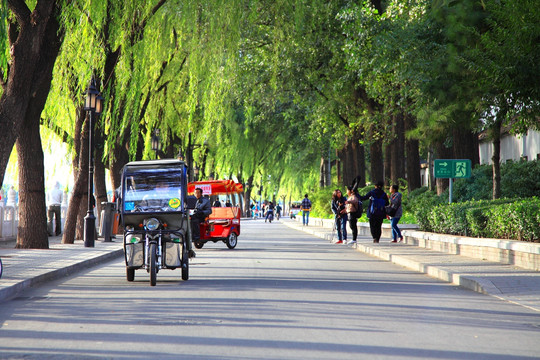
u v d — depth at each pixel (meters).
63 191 65.06
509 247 28.14
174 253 24.81
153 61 46.53
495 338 14.00
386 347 13.01
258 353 12.43
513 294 20.25
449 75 36.12
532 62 28.44
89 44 38.22
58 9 33.69
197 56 44.66
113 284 24.02
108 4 39.12
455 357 12.22
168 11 43.81
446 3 35.72
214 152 94.25
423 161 119.12
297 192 152.75
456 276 24.12
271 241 55.62
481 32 34.31
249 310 17.48
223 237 43.75
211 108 47.47
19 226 39.38
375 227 44.94
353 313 17.06
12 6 28.67
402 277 26.20
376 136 67.00
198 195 42.16
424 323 15.70
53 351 12.63
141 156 57.03
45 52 33.41
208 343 13.32
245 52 66.25
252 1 43.16
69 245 43.53
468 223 34.06
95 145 51.50
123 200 25.16
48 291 21.88
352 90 64.38
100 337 13.95
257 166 110.69
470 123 38.16
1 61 27.44
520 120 32.81
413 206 57.28
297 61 64.06
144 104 50.81
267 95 71.56
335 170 130.75
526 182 46.25
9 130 28.62
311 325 15.32
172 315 16.70
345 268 30.00
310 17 58.09
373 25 49.75
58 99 40.81
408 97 50.53
